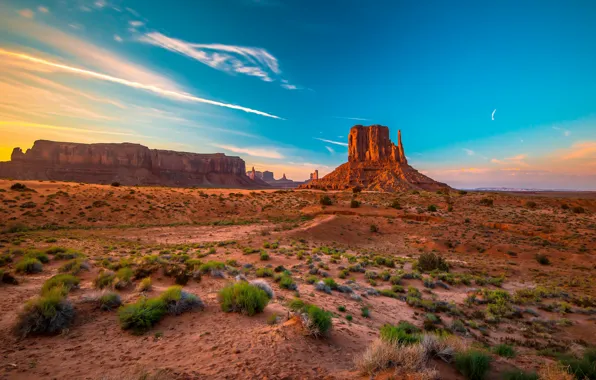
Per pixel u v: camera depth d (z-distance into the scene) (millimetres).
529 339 11344
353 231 47656
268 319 7230
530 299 17828
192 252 24422
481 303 16766
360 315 11305
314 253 27656
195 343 5676
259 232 42438
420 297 16641
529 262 32375
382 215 60188
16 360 4750
